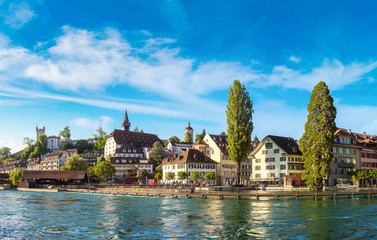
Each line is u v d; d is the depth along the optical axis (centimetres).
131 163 17012
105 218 3922
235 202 5719
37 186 11712
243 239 2778
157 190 8244
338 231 3050
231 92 9419
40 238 2866
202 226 3334
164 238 2828
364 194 6906
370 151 10781
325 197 6606
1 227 3356
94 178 14562
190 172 12019
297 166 10294
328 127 8025
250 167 13650
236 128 9169
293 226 3291
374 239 2753
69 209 4897
